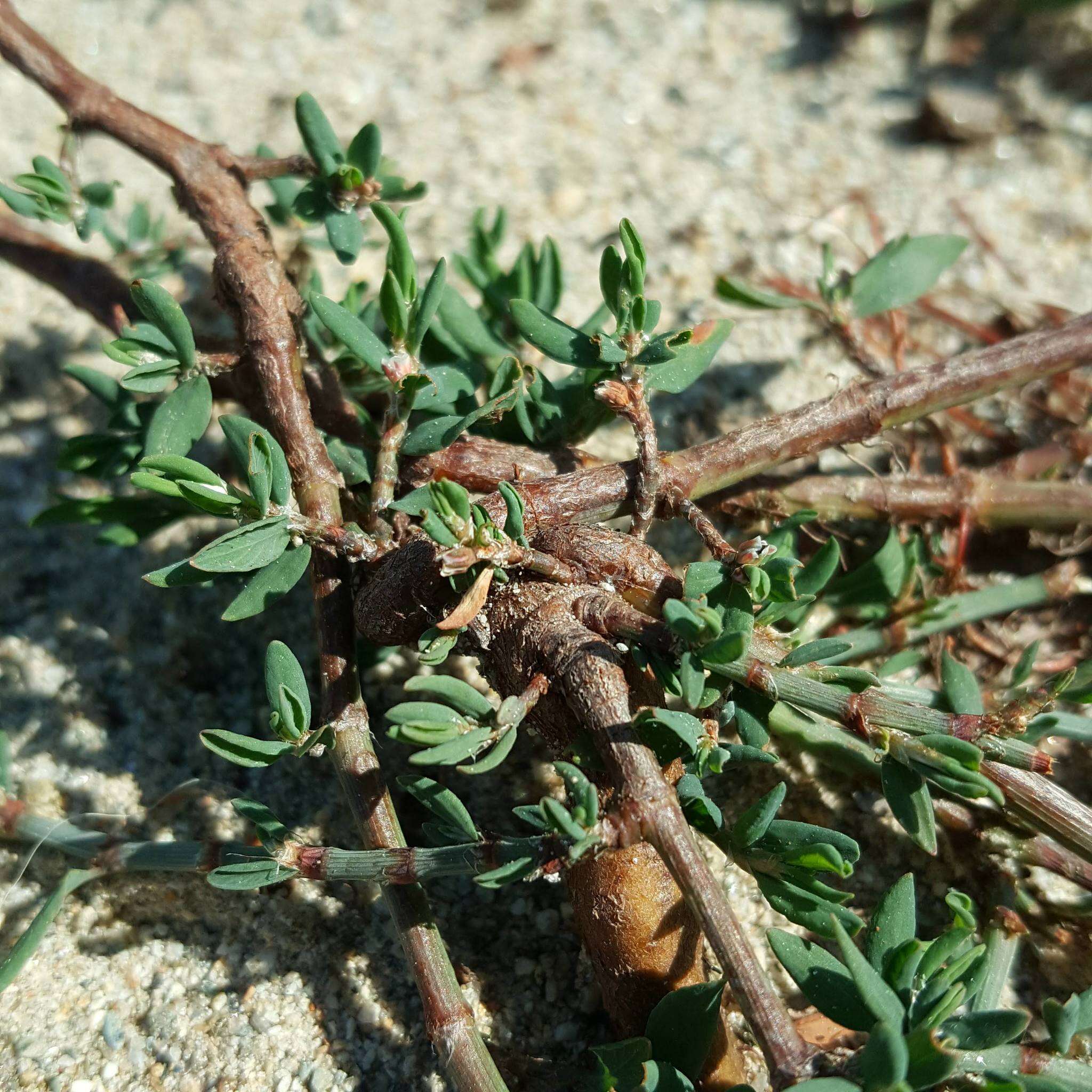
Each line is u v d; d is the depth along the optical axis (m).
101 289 0.12
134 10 0.16
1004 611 0.11
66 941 0.10
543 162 0.15
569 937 0.09
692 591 0.08
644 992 0.08
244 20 0.16
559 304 0.11
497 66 0.16
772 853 0.08
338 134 0.15
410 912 0.08
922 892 0.10
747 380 0.13
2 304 0.14
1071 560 0.11
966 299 0.13
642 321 0.08
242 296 0.10
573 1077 0.09
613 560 0.08
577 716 0.07
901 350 0.12
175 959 0.09
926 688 0.11
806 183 0.15
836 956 0.09
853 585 0.10
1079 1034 0.09
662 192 0.14
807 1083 0.06
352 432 0.10
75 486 0.12
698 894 0.07
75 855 0.10
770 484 0.11
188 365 0.09
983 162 0.15
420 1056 0.09
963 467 0.12
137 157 0.15
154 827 0.10
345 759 0.09
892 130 0.15
